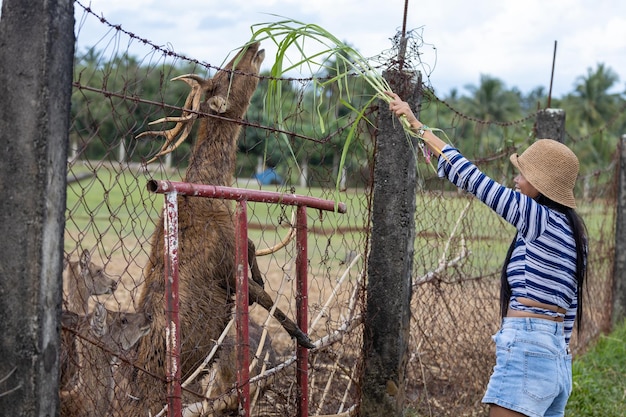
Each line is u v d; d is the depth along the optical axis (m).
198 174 4.48
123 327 3.74
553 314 3.60
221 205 4.37
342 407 4.85
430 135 3.81
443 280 5.56
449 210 6.75
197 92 4.16
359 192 4.91
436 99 4.97
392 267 4.76
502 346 3.60
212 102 4.34
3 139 2.64
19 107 2.63
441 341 5.79
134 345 4.03
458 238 5.96
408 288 4.86
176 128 4.04
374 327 4.80
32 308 2.63
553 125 6.93
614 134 62.72
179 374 3.24
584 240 3.66
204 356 4.17
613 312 9.45
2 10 2.65
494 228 6.68
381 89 3.97
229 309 4.30
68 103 2.72
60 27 2.65
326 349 4.79
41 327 2.64
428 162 4.02
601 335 8.68
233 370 4.25
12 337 2.64
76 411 3.46
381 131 4.73
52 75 2.63
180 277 4.16
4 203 2.64
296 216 4.07
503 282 3.73
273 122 4.02
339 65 4.33
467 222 5.93
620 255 9.44
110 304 7.90
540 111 6.98
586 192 8.80
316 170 4.51
